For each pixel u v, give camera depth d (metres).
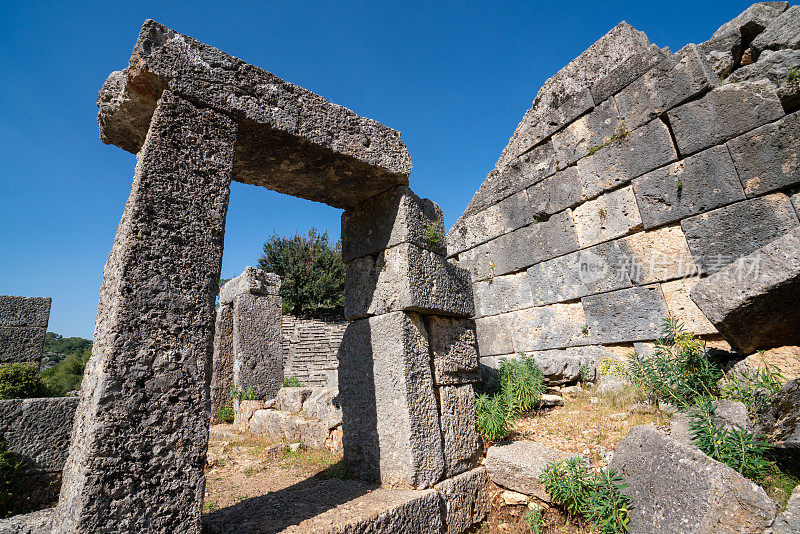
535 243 7.99
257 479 4.96
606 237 6.88
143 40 2.75
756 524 2.58
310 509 3.25
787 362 4.03
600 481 3.41
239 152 3.65
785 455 3.22
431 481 3.75
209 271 2.80
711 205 5.65
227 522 3.02
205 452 2.58
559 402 6.12
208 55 3.06
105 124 3.22
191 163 2.83
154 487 2.35
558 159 7.78
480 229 9.16
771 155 5.21
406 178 4.35
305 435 6.32
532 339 7.80
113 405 2.29
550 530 3.70
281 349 10.16
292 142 3.54
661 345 5.47
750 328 4.17
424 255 4.35
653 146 6.37
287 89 3.52
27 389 5.86
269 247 24.28
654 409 5.00
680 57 6.20
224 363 10.09
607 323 6.71
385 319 4.16
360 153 3.91
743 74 5.91
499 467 4.20
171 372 2.52
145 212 2.56
